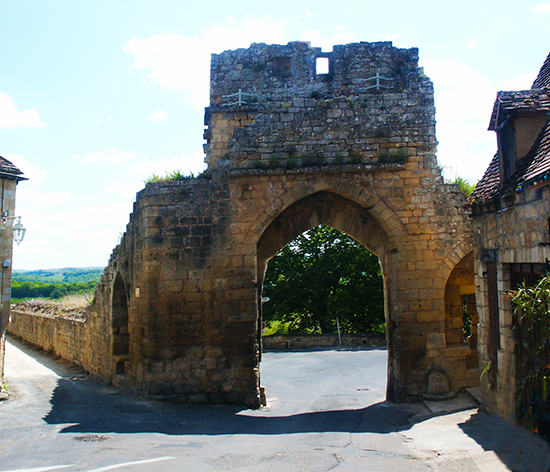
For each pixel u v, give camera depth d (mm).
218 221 11312
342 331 29016
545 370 6723
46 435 7992
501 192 8094
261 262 12117
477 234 9672
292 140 11531
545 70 10094
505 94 8648
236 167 11430
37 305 24734
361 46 12016
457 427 8477
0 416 9672
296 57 12070
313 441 7875
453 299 12641
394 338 11695
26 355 20328
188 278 11188
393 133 11555
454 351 11242
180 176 11938
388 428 8977
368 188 11438
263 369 19000
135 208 12109
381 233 12266
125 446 7242
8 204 12836
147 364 11031
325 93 11938
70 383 14203
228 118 11734
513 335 8109
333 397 12969
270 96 11758
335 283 29266
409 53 11953
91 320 15930
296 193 11359
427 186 11461
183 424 9203
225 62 12000
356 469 6113
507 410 8039
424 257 11359
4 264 12750
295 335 25984
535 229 7031
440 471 5961
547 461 5887
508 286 8320
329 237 29500
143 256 11305
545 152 7250
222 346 11055
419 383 11203
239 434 8445
